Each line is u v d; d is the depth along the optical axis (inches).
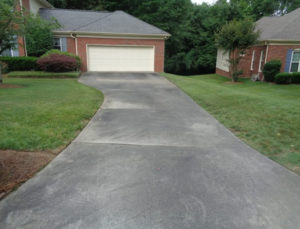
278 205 104.6
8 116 213.3
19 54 609.0
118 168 136.4
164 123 224.5
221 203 105.3
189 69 1178.0
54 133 183.6
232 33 584.1
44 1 728.3
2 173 126.0
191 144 174.7
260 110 256.8
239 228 90.3
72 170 133.0
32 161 141.3
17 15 336.8
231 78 714.8
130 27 647.1
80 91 354.9
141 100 317.7
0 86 372.8
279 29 635.5
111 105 288.0
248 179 126.4
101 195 110.1
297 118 222.2
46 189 113.9
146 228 89.7
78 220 93.5
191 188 117.1
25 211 98.0
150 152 159.3
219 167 139.5
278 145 173.0
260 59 658.2
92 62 631.2
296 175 131.4
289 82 584.4
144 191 114.0
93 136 187.3
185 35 1075.3
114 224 91.7
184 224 91.9
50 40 624.1
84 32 599.5
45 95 314.0
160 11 998.4
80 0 1048.2
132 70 650.2
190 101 319.6
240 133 199.9
